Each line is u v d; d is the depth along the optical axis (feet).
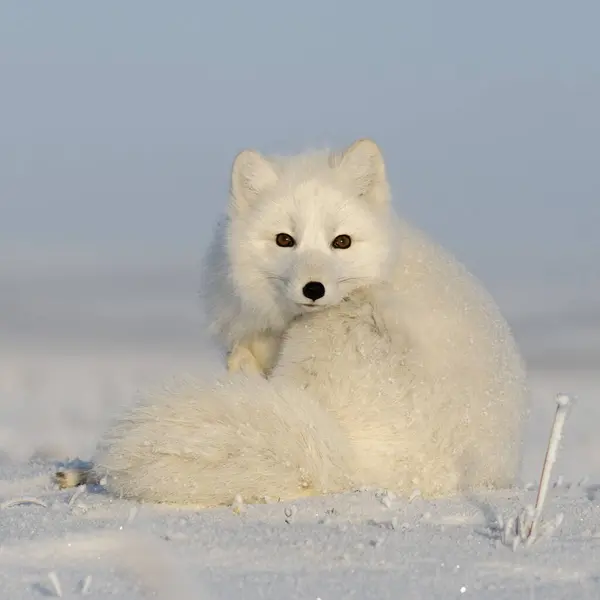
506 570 23.91
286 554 25.13
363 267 37.65
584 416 97.14
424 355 35.24
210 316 42.09
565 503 32.81
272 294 39.11
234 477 31.42
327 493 32.17
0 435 75.56
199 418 31.83
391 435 34.37
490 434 35.86
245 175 39.91
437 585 22.56
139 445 31.83
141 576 22.57
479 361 36.06
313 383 35.63
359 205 38.70
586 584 22.75
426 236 40.57
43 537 26.40
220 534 27.14
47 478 39.91
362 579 22.93
